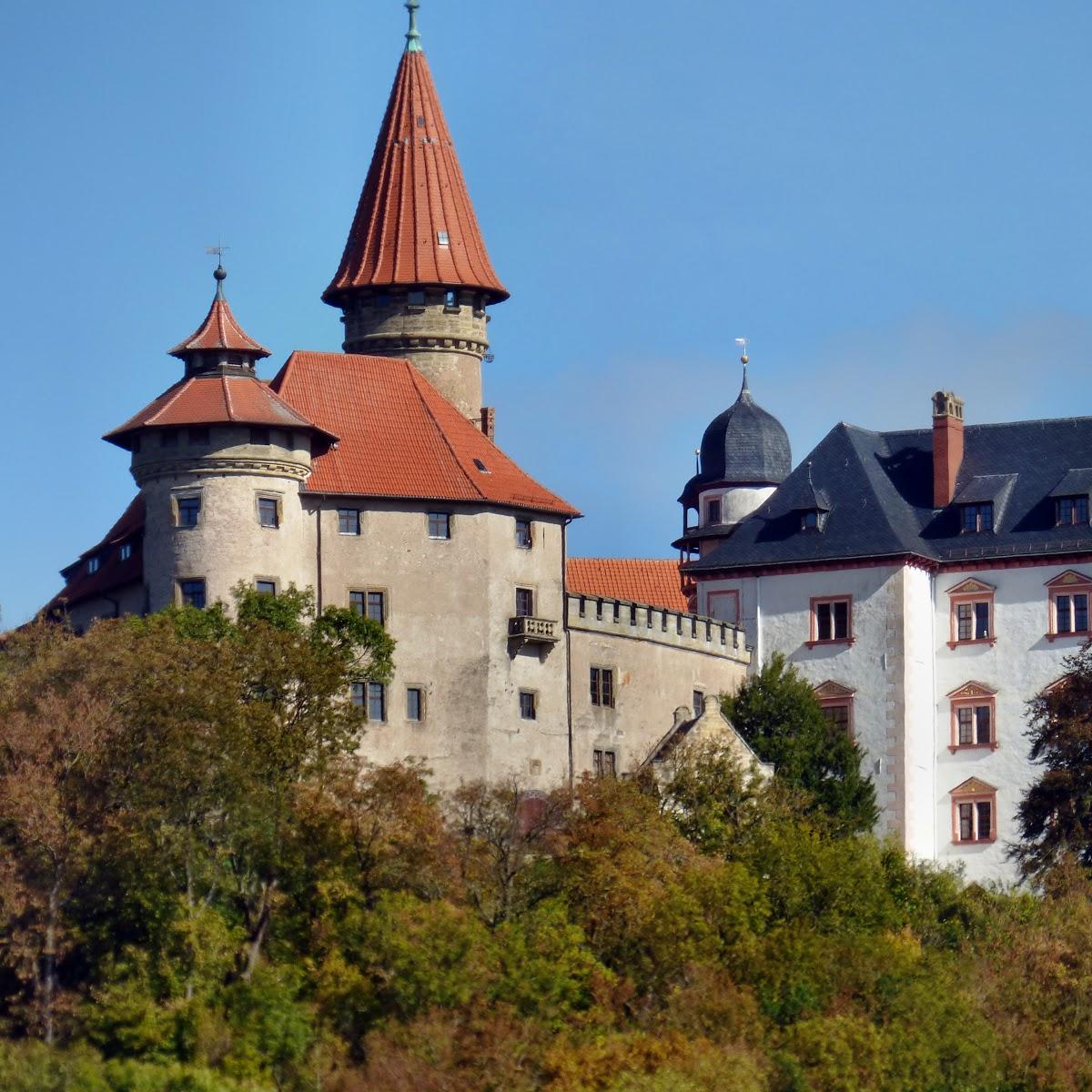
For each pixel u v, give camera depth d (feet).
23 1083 620.08
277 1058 634.43
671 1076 617.21
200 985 652.48
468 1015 638.53
